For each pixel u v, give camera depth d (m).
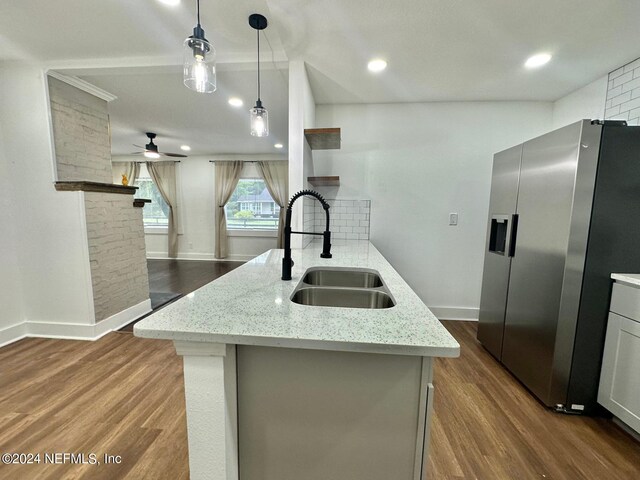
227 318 0.90
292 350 0.90
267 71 2.33
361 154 2.96
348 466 0.93
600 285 1.57
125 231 2.93
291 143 2.18
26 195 2.47
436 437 1.49
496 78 2.32
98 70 2.31
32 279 2.54
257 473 0.97
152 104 3.21
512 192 2.06
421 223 2.98
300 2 1.47
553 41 1.80
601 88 2.26
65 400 1.73
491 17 1.58
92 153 2.75
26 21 1.76
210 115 3.62
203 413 0.87
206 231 6.55
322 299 1.30
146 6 1.60
